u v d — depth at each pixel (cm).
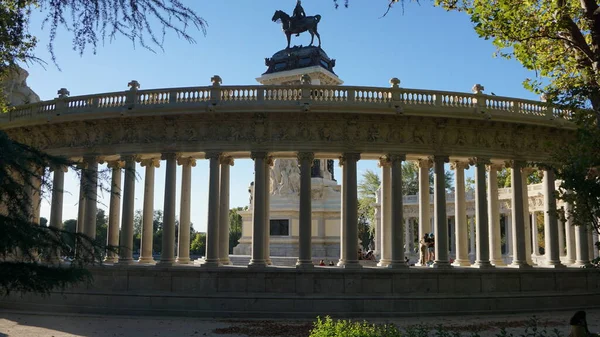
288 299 4281
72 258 2147
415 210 9162
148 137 4738
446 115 4556
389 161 4672
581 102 2786
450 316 4291
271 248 6175
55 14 1675
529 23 3369
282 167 6456
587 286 4900
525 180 5244
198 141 4644
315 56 6831
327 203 6425
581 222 2767
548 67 3662
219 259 4891
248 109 4466
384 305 4306
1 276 1959
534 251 7444
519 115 4772
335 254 6288
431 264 5162
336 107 4444
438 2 3709
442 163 4672
